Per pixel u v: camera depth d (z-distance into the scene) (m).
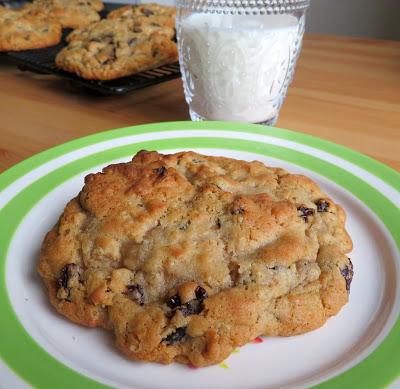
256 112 0.32
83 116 0.34
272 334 0.17
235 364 0.16
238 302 0.17
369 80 0.40
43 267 0.19
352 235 0.22
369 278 0.20
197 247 0.18
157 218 0.19
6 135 0.31
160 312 0.17
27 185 0.24
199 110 0.33
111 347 0.17
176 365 0.16
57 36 0.52
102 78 0.39
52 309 0.18
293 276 0.18
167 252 0.18
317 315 0.17
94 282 0.18
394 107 0.35
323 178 0.25
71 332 0.17
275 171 0.22
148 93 0.39
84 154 0.26
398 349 0.16
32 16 0.54
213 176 0.21
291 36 0.31
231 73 0.30
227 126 0.29
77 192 0.24
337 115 0.34
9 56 0.44
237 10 0.31
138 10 0.56
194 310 0.17
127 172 0.20
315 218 0.20
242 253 0.18
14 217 0.22
